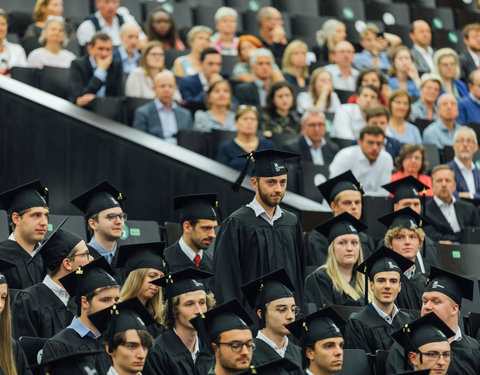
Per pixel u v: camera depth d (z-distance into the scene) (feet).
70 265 44.55
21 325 43.57
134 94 72.64
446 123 79.36
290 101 74.49
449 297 50.16
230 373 40.32
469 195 71.56
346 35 97.35
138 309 38.83
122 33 77.51
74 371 38.17
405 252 55.01
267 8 87.71
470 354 49.73
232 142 67.62
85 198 50.08
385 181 67.92
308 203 62.49
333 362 43.32
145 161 62.80
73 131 63.16
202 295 43.19
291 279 48.21
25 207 48.11
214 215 50.55
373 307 49.98
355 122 76.84
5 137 63.05
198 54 78.95
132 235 55.21
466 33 95.40
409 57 87.30
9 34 78.13
